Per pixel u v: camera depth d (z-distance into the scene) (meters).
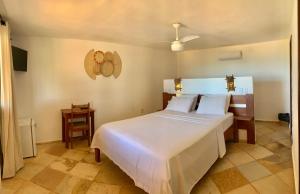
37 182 2.46
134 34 3.91
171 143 2.13
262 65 5.09
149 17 2.92
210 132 2.65
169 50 5.92
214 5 2.52
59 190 2.28
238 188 2.22
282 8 2.67
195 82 4.39
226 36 4.23
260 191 2.15
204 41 4.76
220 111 3.65
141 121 3.23
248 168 2.68
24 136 3.18
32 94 3.86
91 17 2.86
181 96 4.44
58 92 4.10
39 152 3.45
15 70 3.38
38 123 3.94
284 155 3.04
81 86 4.35
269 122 5.02
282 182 2.31
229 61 5.50
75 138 4.21
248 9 2.69
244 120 3.62
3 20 2.70
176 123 3.05
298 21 1.36
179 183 1.87
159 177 1.79
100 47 4.56
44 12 2.63
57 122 4.11
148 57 5.45
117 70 4.85
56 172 2.71
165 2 2.39
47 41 3.95
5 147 2.54
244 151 3.25
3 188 2.33
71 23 3.12
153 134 2.48
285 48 4.79
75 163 2.99
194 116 3.53
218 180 2.40
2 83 2.55
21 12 2.61
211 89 4.17
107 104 4.73
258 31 3.87
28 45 3.79
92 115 4.10
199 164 2.23
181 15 2.86
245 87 3.78
